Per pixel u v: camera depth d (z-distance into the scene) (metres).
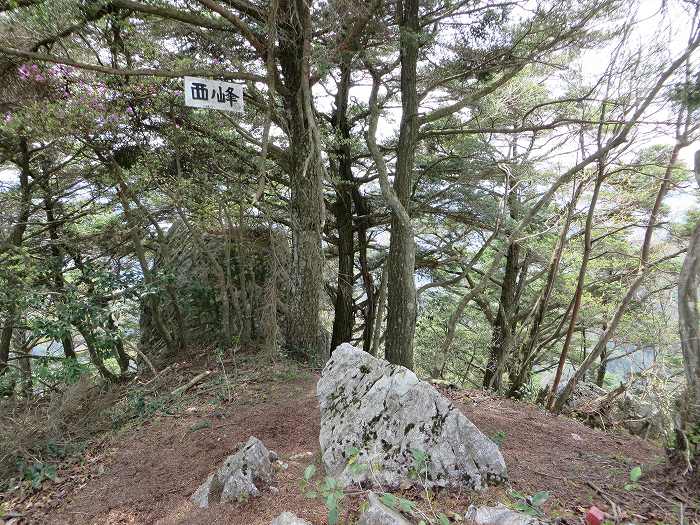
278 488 3.03
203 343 8.09
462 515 2.44
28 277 6.23
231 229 7.81
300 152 7.19
